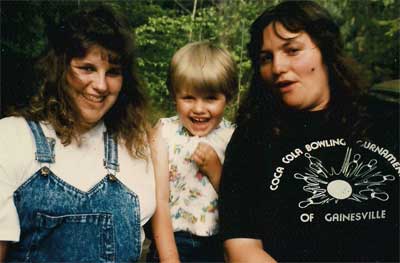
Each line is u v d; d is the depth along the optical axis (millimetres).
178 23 6395
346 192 1547
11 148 1336
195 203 1873
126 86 1580
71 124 1425
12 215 1313
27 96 1562
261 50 1666
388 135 1605
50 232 1359
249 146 1604
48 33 1495
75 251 1380
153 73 6094
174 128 1968
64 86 1427
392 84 3660
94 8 1496
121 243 1437
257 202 1557
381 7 4773
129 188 1478
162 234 1662
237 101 2160
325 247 1515
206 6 7297
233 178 1571
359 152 1583
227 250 1539
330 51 1650
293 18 1592
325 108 1658
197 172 1887
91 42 1396
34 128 1402
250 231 1531
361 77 1738
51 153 1386
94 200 1406
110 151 1502
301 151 1584
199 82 1874
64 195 1371
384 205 1554
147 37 6371
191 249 1845
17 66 3195
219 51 1971
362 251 1515
